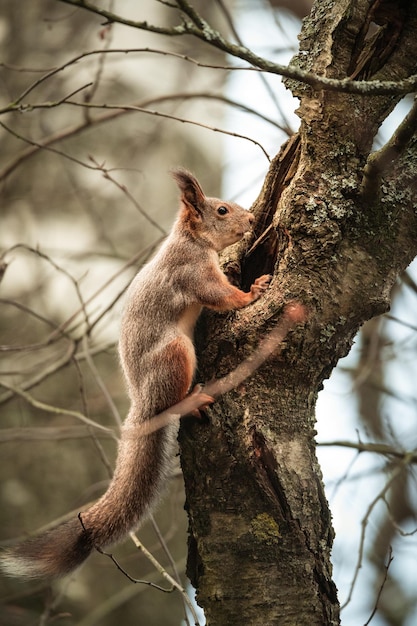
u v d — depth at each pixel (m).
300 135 8.43
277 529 7.72
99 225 14.09
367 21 8.04
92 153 15.17
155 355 9.85
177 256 10.19
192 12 6.70
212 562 7.79
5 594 13.56
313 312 7.86
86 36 15.29
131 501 9.55
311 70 8.07
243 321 8.13
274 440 7.84
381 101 8.02
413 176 8.01
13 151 15.02
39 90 15.09
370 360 13.90
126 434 9.39
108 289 14.67
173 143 15.49
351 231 7.93
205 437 7.91
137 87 15.38
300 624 7.59
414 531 10.84
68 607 13.73
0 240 14.76
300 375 7.98
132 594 12.49
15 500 14.09
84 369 14.66
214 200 10.61
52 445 14.51
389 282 8.05
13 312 14.63
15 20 15.37
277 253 8.73
